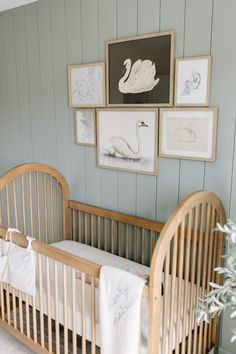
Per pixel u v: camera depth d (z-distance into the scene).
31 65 2.82
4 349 2.22
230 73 1.79
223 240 1.92
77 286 2.01
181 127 2.00
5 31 2.96
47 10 2.59
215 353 2.05
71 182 2.73
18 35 2.86
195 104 1.92
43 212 2.99
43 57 2.71
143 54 2.09
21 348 2.23
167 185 2.14
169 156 2.08
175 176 2.10
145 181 2.25
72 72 2.50
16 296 2.28
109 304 1.50
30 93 2.89
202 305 1.55
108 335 1.52
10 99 3.08
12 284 2.01
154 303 1.41
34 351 2.12
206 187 1.98
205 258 1.80
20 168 2.42
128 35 2.16
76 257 1.63
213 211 1.81
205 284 1.87
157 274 1.39
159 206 2.21
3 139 3.26
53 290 1.98
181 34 1.93
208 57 1.84
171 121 2.04
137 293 1.41
